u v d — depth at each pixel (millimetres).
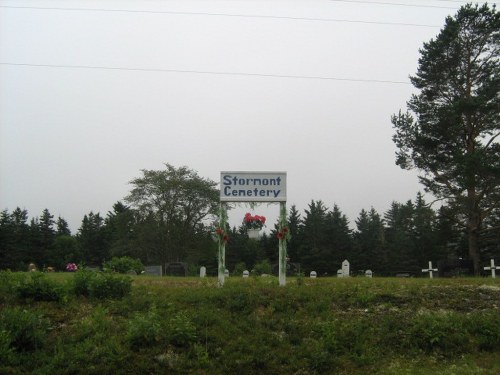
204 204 58625
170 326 10156
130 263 23656
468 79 36188
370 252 64750
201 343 10000
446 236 41406
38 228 73062
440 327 10844
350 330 10859
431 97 37031
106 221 85500
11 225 69438
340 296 12508
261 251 65750
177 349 9734
